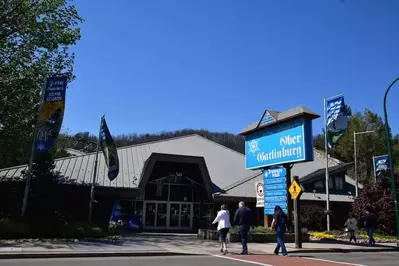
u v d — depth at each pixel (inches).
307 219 1149.1
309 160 732.0
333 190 1381.6
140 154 1341.0
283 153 795.4
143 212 1190.9
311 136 745.6
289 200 790.5
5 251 512.7
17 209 871.1
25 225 692.1
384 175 1248.2
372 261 539.8
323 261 516.7
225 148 1525.6
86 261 468.4
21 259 480.1
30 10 840.9
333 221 1298.0
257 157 892.0
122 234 867.4
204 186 1198.9
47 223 733.9
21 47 847.1
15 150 865.5
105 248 587.8
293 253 633.0
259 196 905.5
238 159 1462.8
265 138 867.4
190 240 812.0
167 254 571.5
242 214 594.2
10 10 823.7
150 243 705.0
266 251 629.3
